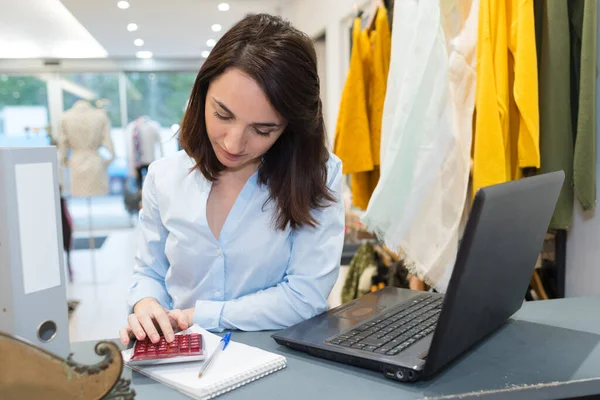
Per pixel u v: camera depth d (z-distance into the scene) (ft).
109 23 14.37
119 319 11.52
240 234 3.48
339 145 7.06
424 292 3.73
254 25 2.97
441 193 4.92
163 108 22.82
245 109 2.85
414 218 5.05
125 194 23.04
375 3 6.99
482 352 2.85
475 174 4.73
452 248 4.92
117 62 21.36
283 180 3.41
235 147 2.96
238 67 2.83
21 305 2.06
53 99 21.72
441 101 4.86
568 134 4.64
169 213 3.50
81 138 15.29
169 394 2.41
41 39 16.80
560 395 2.49
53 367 1.86
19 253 2.04
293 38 2.91
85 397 1.88
